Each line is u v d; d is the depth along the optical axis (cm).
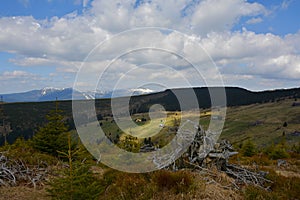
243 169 910
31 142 1480
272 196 697
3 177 824
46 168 949
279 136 9862
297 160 1675
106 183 745
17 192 724
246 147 2494
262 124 11306
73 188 546
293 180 892
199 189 656
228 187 741
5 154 980
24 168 906
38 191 744
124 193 636
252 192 695
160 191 643
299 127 10800
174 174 685
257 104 15250
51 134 1405
